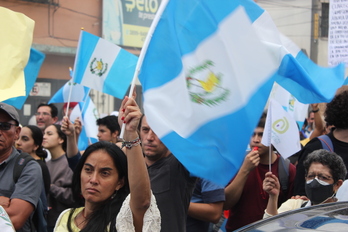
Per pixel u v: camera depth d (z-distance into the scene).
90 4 19.59
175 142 2.78
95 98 19.19
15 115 3.87
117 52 5.60
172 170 3.34
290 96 5.95
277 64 3.03
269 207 3.89
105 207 2.85
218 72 2.95
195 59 2.98
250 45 3.00
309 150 4.29
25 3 18.52
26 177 3.78
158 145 3.41
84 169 2.89
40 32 18.86
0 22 4.07
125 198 2.87
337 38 5.58
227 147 2.83
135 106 2.71
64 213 3.07
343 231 1.99
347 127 4.25
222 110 2.88
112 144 2.93
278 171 4.65
